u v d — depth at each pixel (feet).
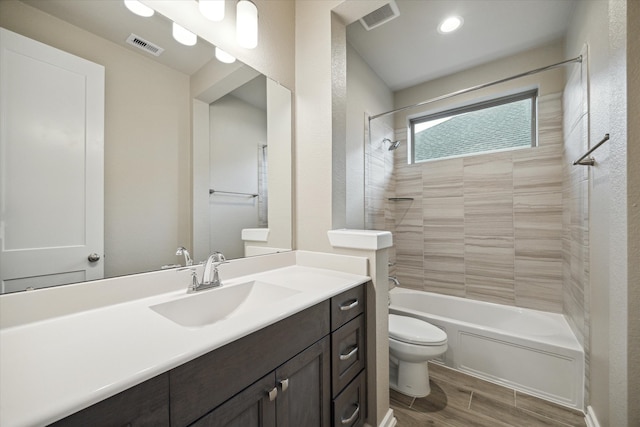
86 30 2.86
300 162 5.34
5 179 2.34
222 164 4.24
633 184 2.81
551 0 5.60
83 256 2.79
